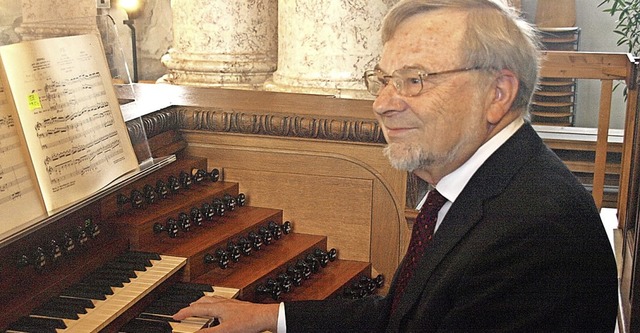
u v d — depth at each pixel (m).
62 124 2.49
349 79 4.07
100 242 2.79
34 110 2.40
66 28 2.72
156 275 2.67
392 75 1.91
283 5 4.25
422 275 1.89
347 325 2.23
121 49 3.00
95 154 2.60
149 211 3.03
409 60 1.89
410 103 1.90
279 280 3.07
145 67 7.47
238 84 4.91
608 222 4.83
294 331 2.23
